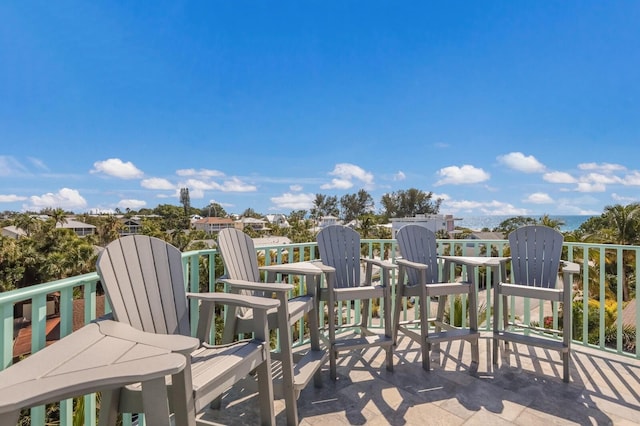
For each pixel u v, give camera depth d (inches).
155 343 40.9
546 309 354.6
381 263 102.1
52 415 96.5
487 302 135.2
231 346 63.8
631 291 470.0
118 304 55.4
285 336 71.9
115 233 1371.8
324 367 102.6
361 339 98.7
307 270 85.7
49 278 725.9
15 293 47.9
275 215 2448.3
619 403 82.7
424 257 119.3
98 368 33.9
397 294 111.7
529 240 112.2
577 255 371.9
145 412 38.8
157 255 66.1
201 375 51.6
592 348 115.0
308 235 1406.3
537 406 81.6
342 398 85.4
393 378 95.5
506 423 75.1
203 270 135.0
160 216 2058.3
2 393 29.2
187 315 67.5
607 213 694.5
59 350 38.7
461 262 108.3
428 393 87.6
